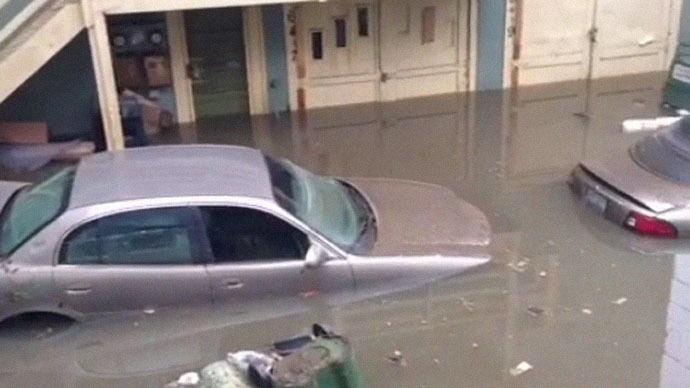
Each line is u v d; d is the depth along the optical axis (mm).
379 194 6168
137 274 4898
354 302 5164
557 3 11195
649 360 4895
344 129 9789
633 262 6059
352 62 10617
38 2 7312
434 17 10758
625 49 11797
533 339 5090
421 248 5379
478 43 11062
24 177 8258
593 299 5547
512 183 7828
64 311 4898
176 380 4586
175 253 4977
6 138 8930
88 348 4930
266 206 5051
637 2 11555
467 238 5625
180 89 9922
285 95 10469
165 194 5012
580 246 6301
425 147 9039
